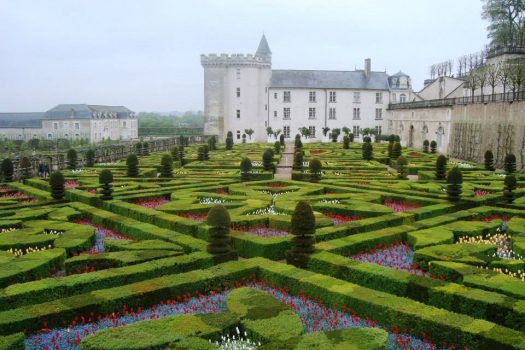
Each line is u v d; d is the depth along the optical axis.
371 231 15.95
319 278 11.07
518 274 12.10
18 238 14.48
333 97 82.31
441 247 13.45
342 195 22.16
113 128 116.56
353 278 11.70
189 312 10.00
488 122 44.19
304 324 9.48
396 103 81.56
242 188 24.30
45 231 15.96
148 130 129.75
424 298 10.34
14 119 110.12
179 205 19.58
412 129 69.31
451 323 8.45
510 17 63.06
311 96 82.00
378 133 82.62
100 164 38.00
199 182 26.91
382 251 14.54
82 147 76.81
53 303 9.51
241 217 17.30
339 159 41.28
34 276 11.89
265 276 11.86
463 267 11.68
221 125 82.25
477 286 10.64
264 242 14.20
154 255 12.93
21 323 8.77
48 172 32.22
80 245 14.16
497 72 48.72
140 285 10.54
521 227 16.03
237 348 8.09
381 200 22.36
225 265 12.06
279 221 16.98
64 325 9.25
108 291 10.15
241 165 27.92
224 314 9.00
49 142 75.50
